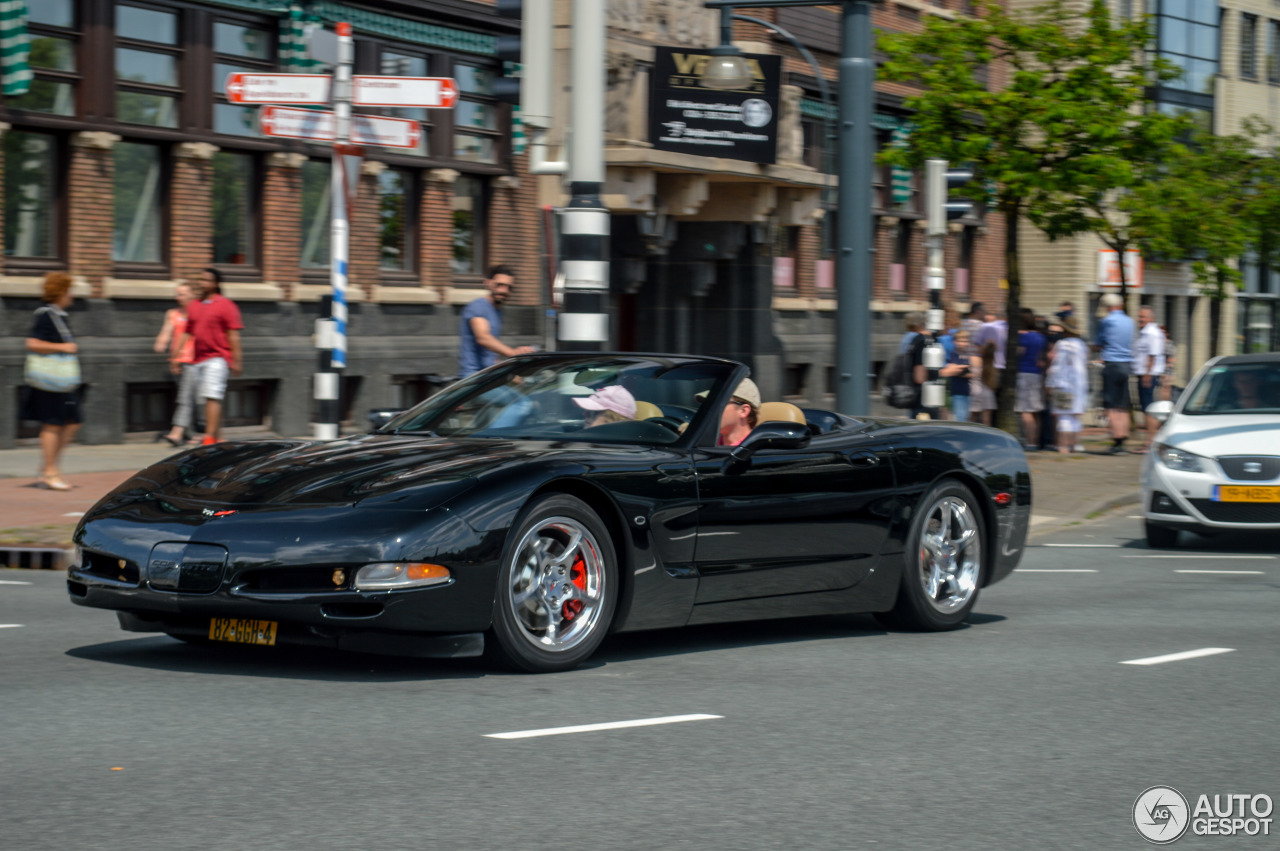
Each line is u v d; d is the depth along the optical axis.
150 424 21.39
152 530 7.19
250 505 7.19
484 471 7.34
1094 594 11.52
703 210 30.56
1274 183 37.47
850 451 9.00
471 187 26.41
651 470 7.89
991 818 5.20
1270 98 53.84
